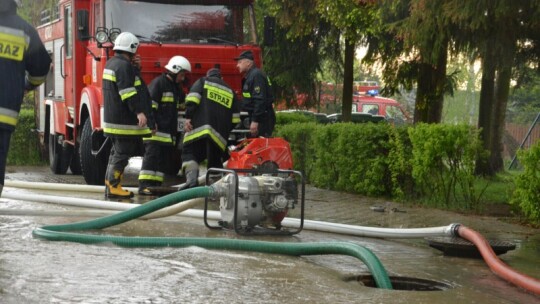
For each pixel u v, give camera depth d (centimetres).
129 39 1084
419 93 1717
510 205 1173
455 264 739
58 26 1537
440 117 1762
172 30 1250
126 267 619
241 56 1154
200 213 918
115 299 515
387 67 1808
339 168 1352
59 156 1603
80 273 588
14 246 686
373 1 1518
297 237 850
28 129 1888
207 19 1266
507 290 632
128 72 1066
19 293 515
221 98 1082
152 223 897
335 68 2375
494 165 1798
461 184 1148
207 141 1076
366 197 1287
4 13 656
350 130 1313
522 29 1186
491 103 1620
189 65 1152
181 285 568
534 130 3638
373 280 658
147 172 1139
